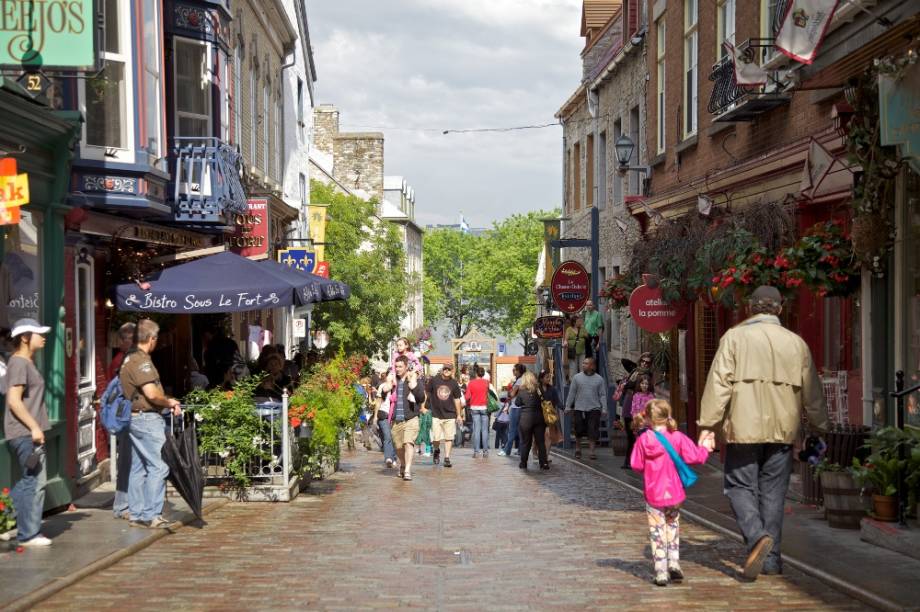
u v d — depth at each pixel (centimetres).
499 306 9562
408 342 1686
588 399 2012
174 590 762
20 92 1005
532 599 732
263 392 1434
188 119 1644
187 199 1483
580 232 3294
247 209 1798
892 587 729
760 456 808
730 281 1177
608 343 2917
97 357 1352
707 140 1795
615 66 2722
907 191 1058
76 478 1237
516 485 1585
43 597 727
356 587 773
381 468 1947
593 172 3105
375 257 3938
